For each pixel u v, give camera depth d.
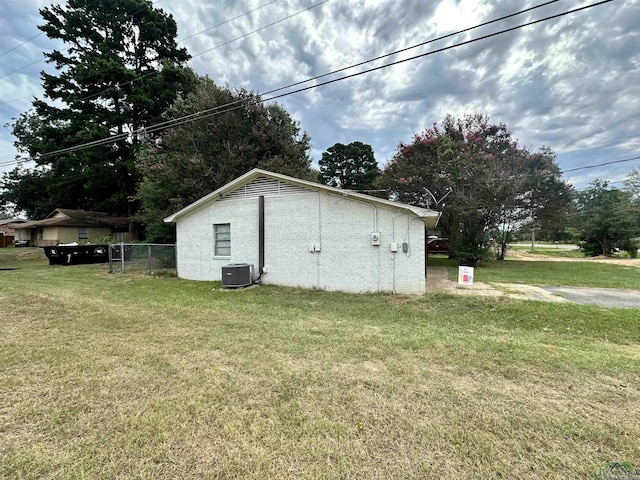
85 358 3.62
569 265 14.51
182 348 3.97
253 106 15.88
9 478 1.81
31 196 28.44
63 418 2.42
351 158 37.66
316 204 8.62
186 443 2.13
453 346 4.05
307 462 1.96
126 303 6.71
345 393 2.82
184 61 23.83
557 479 1.82
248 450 2.06
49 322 5.18
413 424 2.35
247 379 3.10
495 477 1.83
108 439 2.17
